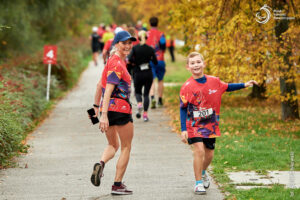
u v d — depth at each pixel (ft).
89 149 62.95
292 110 80.43
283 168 50.24
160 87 100.63
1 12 156.04
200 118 41.16
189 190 42.93
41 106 92.43
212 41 76.54
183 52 99.66
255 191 41.19
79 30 301.02
